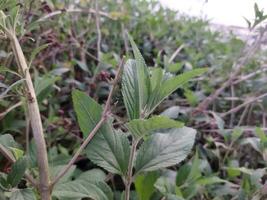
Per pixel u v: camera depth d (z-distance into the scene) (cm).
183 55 48
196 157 23
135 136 15
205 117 35
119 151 15
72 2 43
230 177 26
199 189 23
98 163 15
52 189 15
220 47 54
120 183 27
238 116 42
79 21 44
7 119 26
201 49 53
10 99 26
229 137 30
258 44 39
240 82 44
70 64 35
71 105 34
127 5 56
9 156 15
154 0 62
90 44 43
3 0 16
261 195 20
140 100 15
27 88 15
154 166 15
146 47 48
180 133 16
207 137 33
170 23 58
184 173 23
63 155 22
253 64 48
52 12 32
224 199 25
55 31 35
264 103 36
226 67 47
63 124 29
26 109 23
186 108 36
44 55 33
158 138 16
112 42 46
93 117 16
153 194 21
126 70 15
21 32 19
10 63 26
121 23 48
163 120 13
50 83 23
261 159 33
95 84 33
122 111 30
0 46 28
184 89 38
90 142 15
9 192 15
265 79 43
